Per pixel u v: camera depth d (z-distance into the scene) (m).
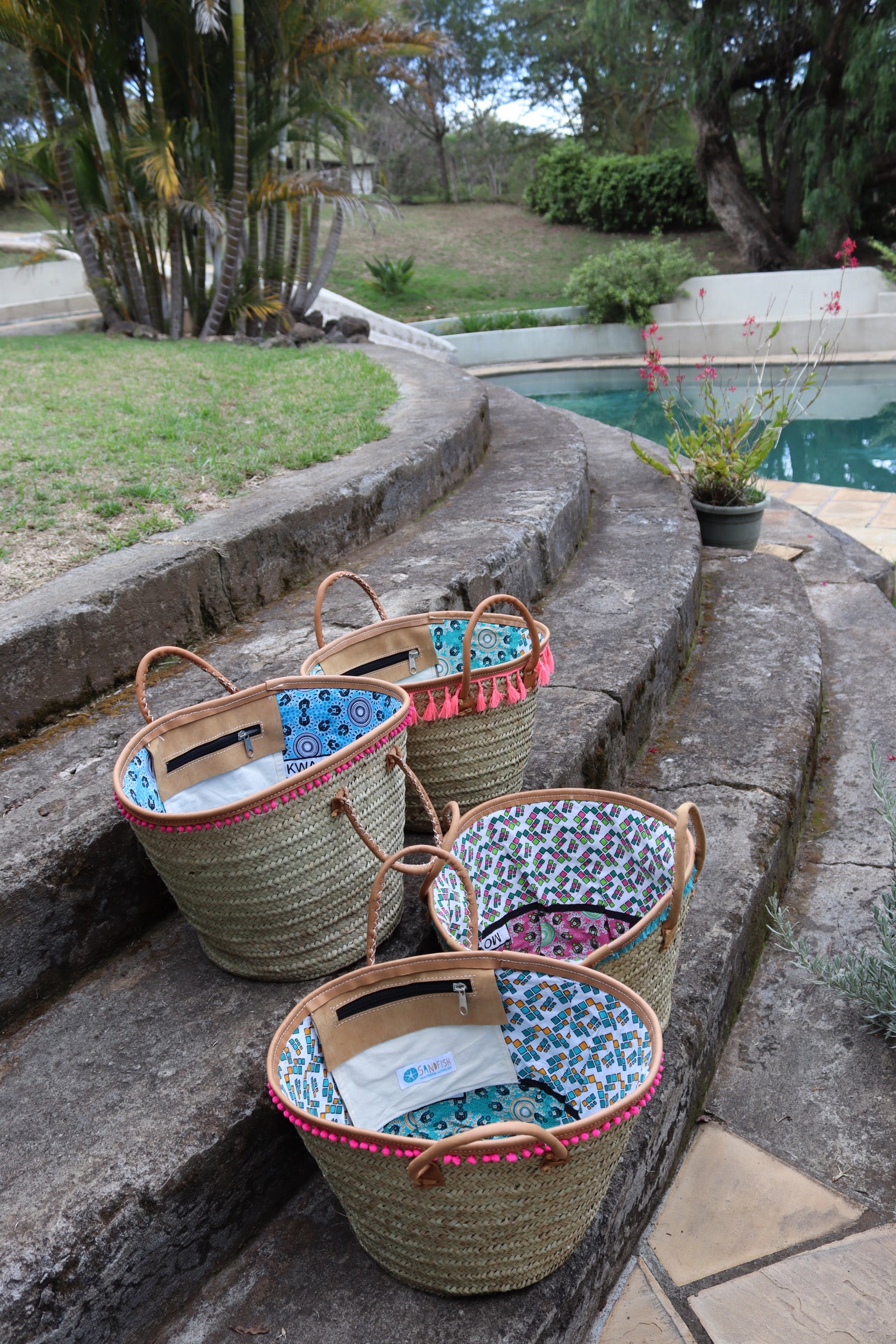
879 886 2.84
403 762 1.83
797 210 18.94
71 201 10.47
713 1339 1.64
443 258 22.75
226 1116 1.57
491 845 1.92
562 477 4.96
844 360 15.58
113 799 2.12
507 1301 1.49
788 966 2.59
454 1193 1.29
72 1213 1.40
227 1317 1.51
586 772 2.71
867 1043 2.30
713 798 2.95
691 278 17.73
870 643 4.59
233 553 3.26
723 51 17.16
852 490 8.38
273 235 11.62
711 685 3.78
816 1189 1.94
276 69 10.48
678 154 21.88
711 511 5.62
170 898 2.20
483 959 1.51
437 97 27.47
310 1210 1.72
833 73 16.19
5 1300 1.31
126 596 2.84
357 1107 1.50
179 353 8.45
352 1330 1.46
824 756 3.64
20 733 2.54
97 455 4.45
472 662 2.35
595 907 1.97
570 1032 1.53
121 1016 1.83
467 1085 1.57
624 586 4.06
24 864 1.89
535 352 18.17
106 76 9.87
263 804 1.60
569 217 24.08
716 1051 2.26
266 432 5.09
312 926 1.79
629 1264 1.80
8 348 8.75
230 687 2.04
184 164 10.16
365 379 6.78
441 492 4.73
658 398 14.20
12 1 8.76
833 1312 1.68
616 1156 1.40
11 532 3.45
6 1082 1.68
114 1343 1.45
